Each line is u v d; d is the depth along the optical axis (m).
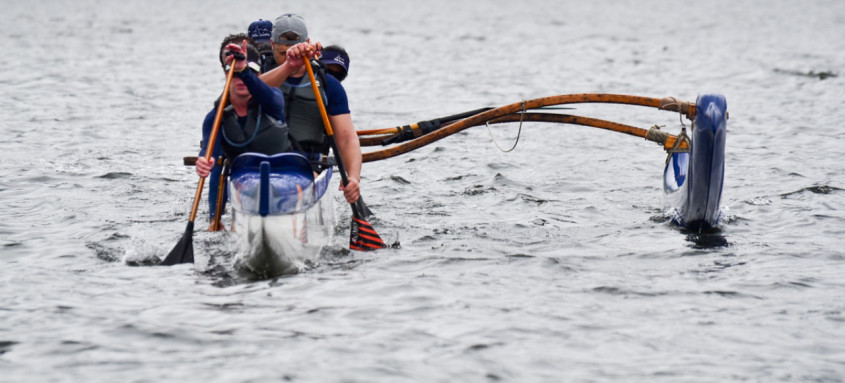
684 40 110.50
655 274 20.20
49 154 36.69
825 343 15.90
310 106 23.42
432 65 82.81
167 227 24.53
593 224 25.62
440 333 16.28
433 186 31.67
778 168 34.59
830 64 80.12
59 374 14.36
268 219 20.16
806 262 21.16
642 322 16.97
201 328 16.42
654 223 25.77
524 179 33.19
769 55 89.81
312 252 21.19
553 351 15.49
